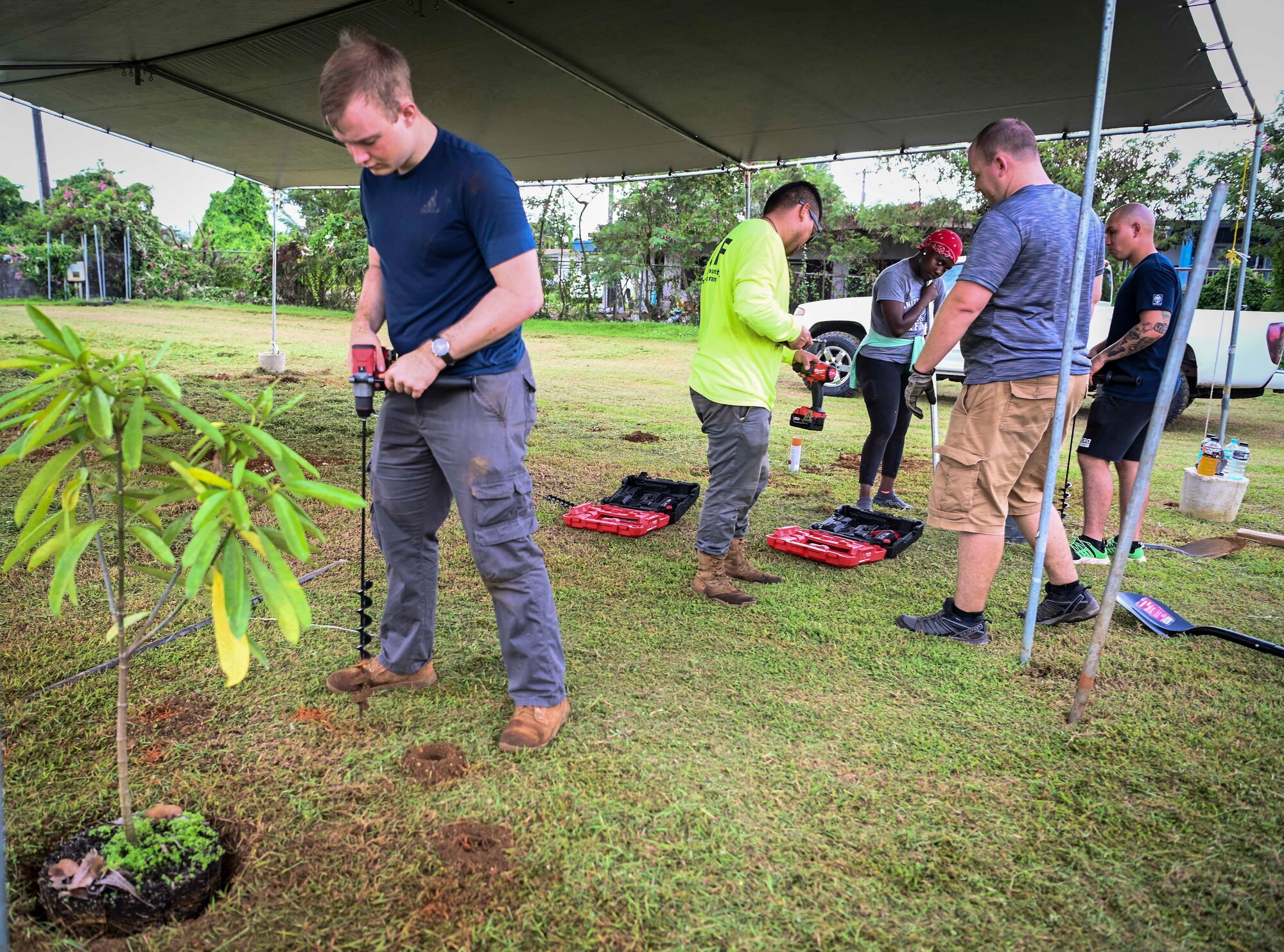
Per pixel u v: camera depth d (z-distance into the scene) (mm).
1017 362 2709
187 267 24859
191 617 2824
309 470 1469
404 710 2277
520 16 4203
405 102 1762
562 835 1775
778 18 4105
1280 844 1827
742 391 3066
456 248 1954
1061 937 1539
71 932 1452
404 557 2256
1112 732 2322
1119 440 3852
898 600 3393
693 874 1672
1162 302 3617
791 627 3035
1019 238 2635
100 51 4887
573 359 13141
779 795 1960
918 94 5195
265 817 1789
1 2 3885
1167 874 1720
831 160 6902
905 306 4316
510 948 1461
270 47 4805
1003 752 2197
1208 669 2773
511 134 6602
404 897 1572
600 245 20969
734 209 19078
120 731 1500
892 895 1637
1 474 4531
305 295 24891
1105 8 2418
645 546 3992
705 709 2381
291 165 8094
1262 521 4949
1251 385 8070
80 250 22500
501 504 2031
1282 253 13117
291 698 2318
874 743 2225
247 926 1488
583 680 2537
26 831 1694
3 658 2465
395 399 2096
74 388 1291
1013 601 3441
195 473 1297
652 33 4387
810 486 5430
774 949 1487
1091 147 2486
